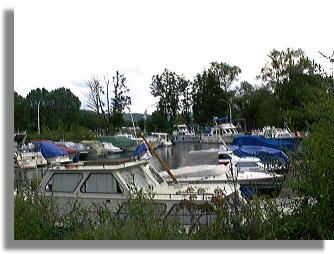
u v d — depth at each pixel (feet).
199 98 208.54
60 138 122.62
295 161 17.65
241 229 15.89
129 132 165.89
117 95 175.63
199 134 179.83
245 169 47.32
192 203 20.58
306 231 15.74
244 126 168.45
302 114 20.88
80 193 27.76
